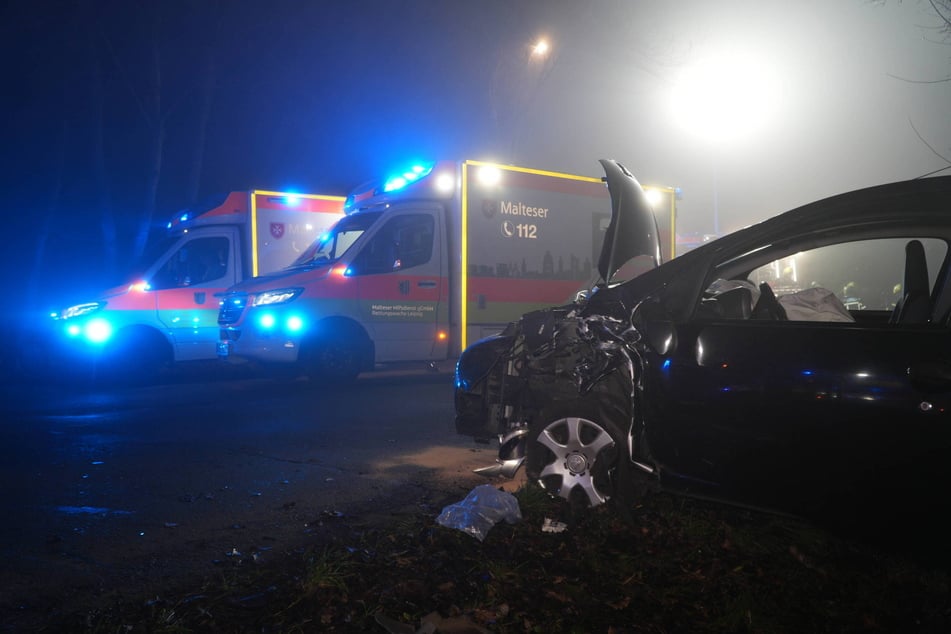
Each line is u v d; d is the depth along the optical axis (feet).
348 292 35.50
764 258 15.30
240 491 17.71
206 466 20.12
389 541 13.71
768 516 14.69
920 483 10.77
